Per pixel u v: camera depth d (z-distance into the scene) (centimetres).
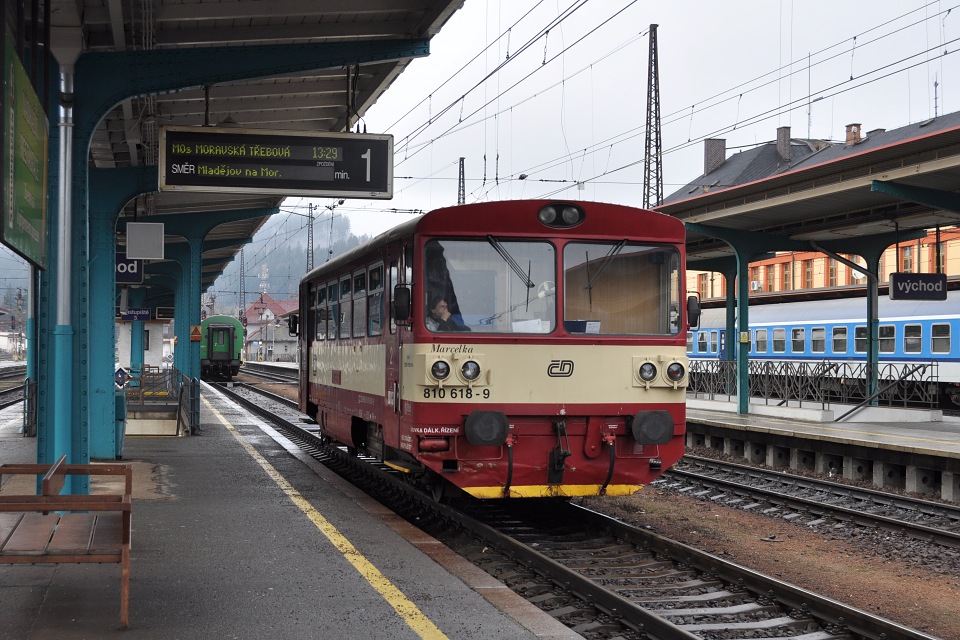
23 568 712
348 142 1103
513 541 856
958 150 1436
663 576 805
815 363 2506
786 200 1836
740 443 2005
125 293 2628
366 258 1175
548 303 945
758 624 659
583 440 948
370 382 1141
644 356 959
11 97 582
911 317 2895
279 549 804
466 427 907
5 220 558
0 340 13225
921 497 1474
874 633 631
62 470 648
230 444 1733
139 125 1429
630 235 968
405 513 1127
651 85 3575
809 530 1115
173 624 580
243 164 1073
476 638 564
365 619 599
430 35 1105
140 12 1005
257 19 1056
